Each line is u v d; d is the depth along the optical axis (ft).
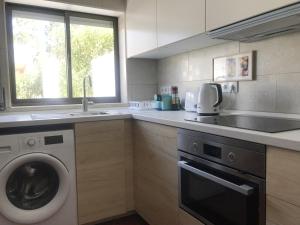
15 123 5.45
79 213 6.26
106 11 8.34
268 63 5.25
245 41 5.51
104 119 6.40
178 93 7.98
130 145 6.90
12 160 5.44
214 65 6.51
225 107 6.30
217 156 3.93
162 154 5.46
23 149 5.54
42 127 5.96
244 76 5.71
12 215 5.44
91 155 6.32
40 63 7.88
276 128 3.55
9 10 7.39
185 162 4.57
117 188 6.75
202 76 6.95
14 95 7.55
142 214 6.61
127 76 8.69
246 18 4.25
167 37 6.25
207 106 5.64
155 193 5.85
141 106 7.82
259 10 4.01
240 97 5.91
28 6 7.65
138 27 7.63
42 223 5.86
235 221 3.75
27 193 5.90
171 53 7.80
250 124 4.04
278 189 3.00
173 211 5.19
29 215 5.60
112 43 9.01
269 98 5.26
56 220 6.01
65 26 8.14
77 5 7.75
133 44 8.01
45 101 7.97
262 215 3.23
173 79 8.23
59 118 5.87
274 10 3.86
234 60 5.94
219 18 4.74
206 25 5.03
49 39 7.97
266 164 3.13
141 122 6.34
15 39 7.52
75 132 6.11
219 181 3.74
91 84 8.14
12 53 7.47
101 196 6.53
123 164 6.79
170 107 7.55
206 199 4.32
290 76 4.86
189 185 4.71
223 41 6.07
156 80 9.12
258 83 5.47
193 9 5.35
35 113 7.32
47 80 8.00
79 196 6.23
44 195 6.04
